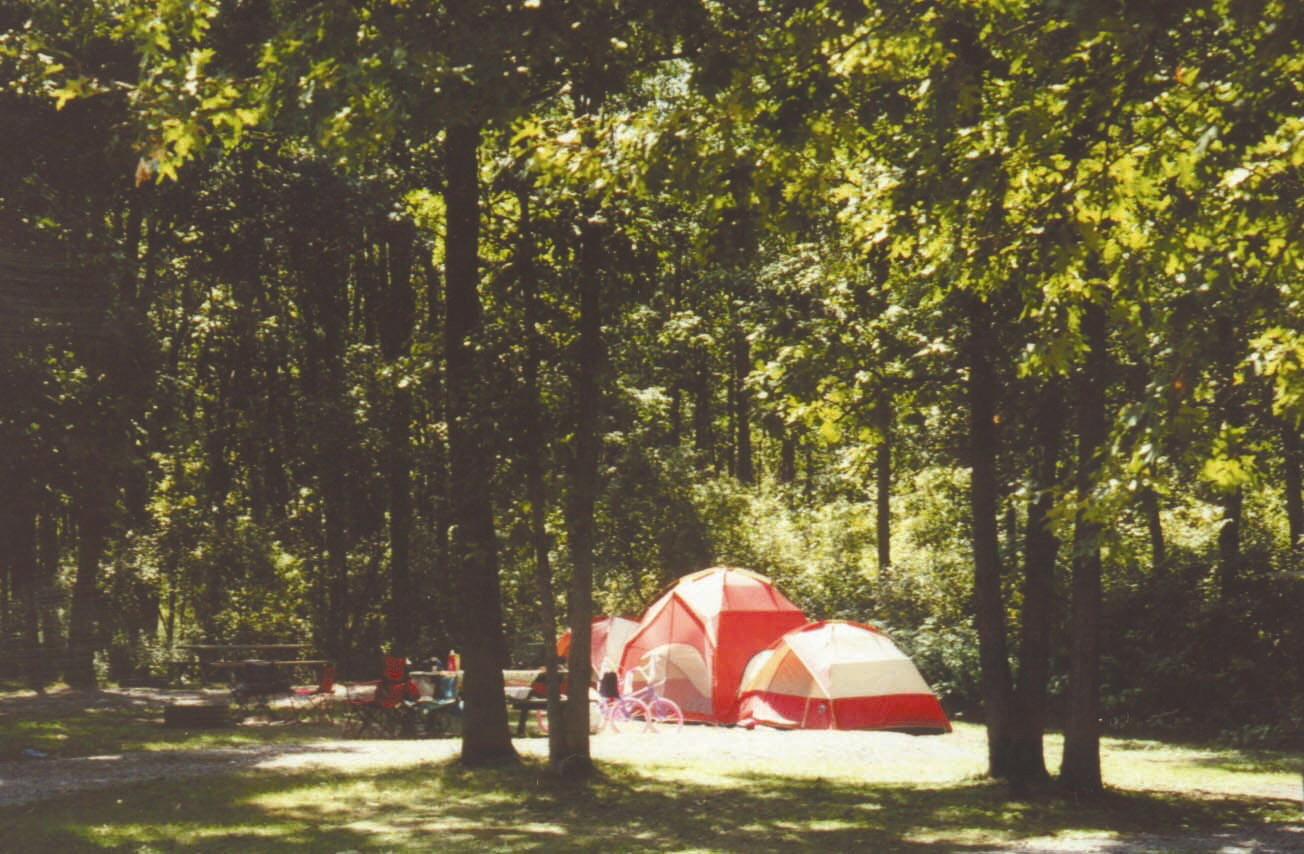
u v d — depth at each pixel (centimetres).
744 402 4581
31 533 2331
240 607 3528
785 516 3641
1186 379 746
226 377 3566
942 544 3250
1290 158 745
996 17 914
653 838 1235
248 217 2994
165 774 1641
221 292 3291
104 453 1920
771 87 868
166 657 3316
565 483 1552
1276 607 2314
